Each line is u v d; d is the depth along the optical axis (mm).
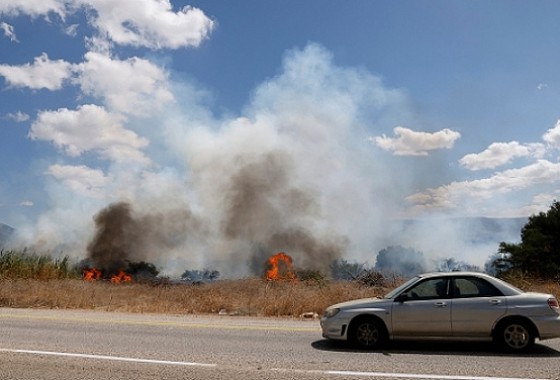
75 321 14734
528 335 9922
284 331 12898
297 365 8680
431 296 10398
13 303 19625
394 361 9047
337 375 7930
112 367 8469
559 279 23062
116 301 20734
